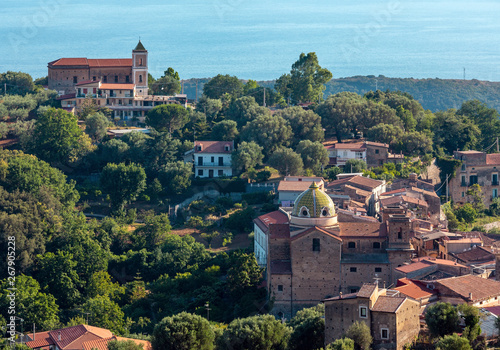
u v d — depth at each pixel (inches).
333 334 4877.0
